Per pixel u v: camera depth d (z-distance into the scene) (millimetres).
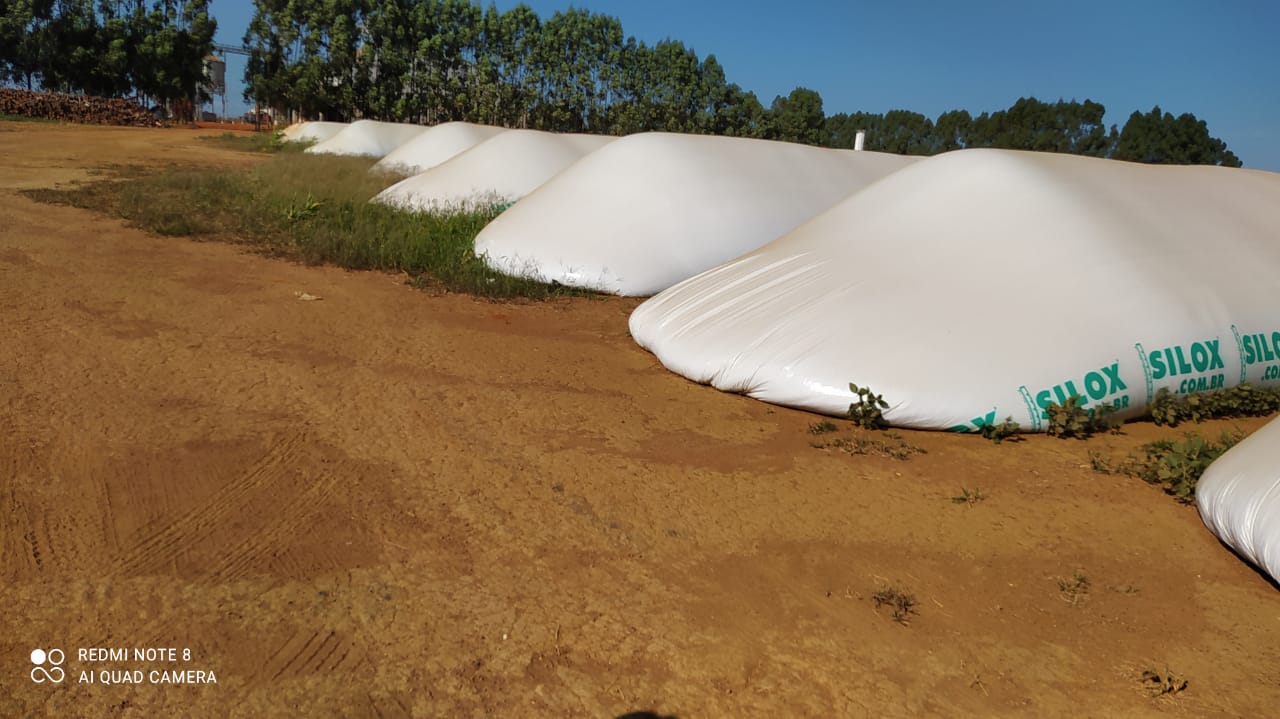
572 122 53156
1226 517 3986
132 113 47812
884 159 12633
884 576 3742
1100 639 3342
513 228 10531
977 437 5426
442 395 5816
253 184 17250
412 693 2840
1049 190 6488
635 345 7566
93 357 5996
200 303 7852
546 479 4547
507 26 51594
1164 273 6027
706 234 9859
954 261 6148
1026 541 4098
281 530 3850
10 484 4074
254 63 58219
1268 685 3074
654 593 3520
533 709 2795
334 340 7020
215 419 5082
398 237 11219
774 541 4008
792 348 5965
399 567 3604
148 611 3201
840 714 2846
